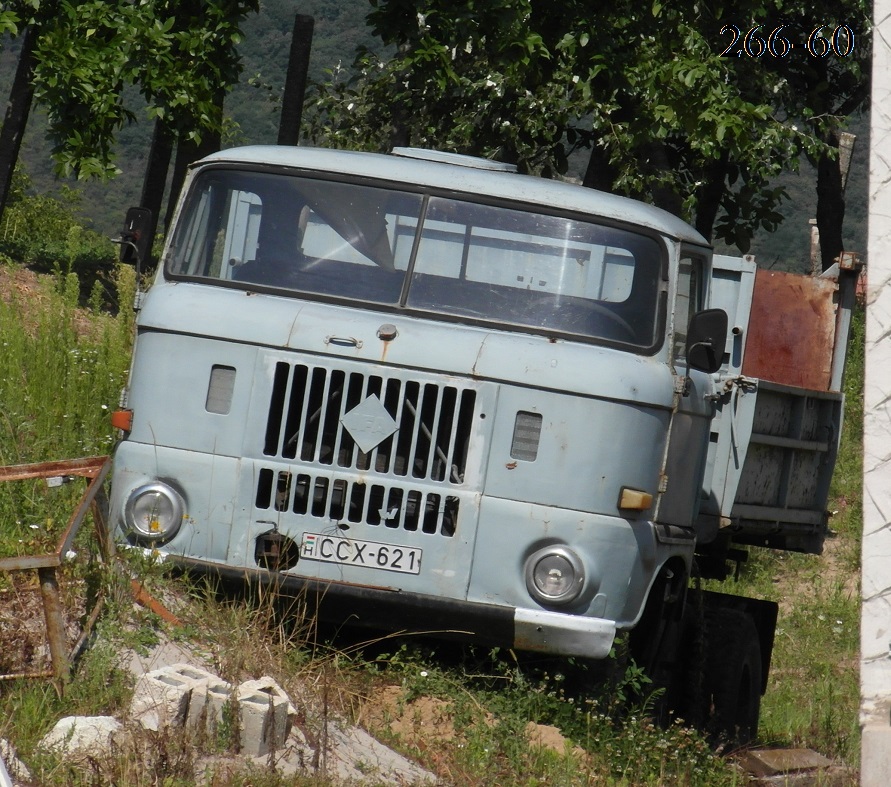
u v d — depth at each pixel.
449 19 51.78
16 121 71.56
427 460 24.06
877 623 20.39
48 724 18.94
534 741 23.80
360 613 24.12
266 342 24.33
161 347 24.75
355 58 70.38
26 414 38.09
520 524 23.91
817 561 59.91
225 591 24.39
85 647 21.48
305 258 25.80
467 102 65.69
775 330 38.53
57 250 78.19
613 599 24.11
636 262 25.95
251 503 24.14
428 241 25.78
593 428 24.06
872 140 21.08
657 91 58.38
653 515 25.08
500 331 24.98
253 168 26.64
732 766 27.78
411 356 24.06
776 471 35.75
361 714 23.30
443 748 22.86
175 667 20.97
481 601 23.88
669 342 25.80
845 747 35.72
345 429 24.11
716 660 32.53
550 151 67.12
